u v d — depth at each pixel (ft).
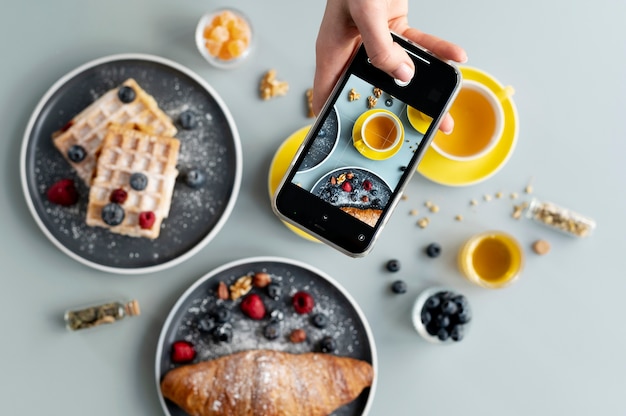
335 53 2.04
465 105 2.46
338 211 1.92
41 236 2.48
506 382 2.56
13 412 2.47
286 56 2.51
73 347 2.48
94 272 2.48
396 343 2.54
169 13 2.49
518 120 2.55
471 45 2.54
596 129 2.57
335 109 1.91
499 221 2.55
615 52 2.56
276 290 2.44
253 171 2.51
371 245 1.91
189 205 2.45
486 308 2.55
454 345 2.55
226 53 2.46
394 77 1.86
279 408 2.35
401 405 2.54
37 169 2.43
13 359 2.48
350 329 2.49
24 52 2.48
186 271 2.49
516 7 2.56
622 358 2.56
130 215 2.39
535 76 2.56
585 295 2.56
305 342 2.49
